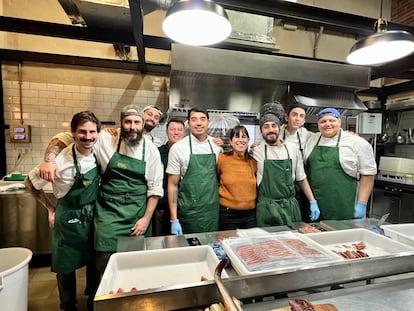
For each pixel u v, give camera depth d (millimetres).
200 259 1139
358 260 990
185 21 1348
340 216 1971
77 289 2277
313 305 859
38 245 2678
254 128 3727
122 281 991
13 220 2592
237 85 3002
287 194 1923
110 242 1605
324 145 2027
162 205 2369
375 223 1542
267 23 3072
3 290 1522
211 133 2928
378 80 4504
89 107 3361
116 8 2043
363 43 1510
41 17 3170
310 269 929
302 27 3994
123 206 1668
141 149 1709
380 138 4309
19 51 3094
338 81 3078
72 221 1668
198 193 1913
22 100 3178
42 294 2203
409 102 3809
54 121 3275
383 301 916
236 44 3006
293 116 2225
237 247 1116
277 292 899
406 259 1044
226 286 842
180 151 1950
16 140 3131
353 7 4160
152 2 2172
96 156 1694
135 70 3467
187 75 2797
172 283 995
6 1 3080
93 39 2471
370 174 1944
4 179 2955
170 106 2787
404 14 4164
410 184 3602
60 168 1578
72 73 3293
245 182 1952
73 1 1970
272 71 2842
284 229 1464
